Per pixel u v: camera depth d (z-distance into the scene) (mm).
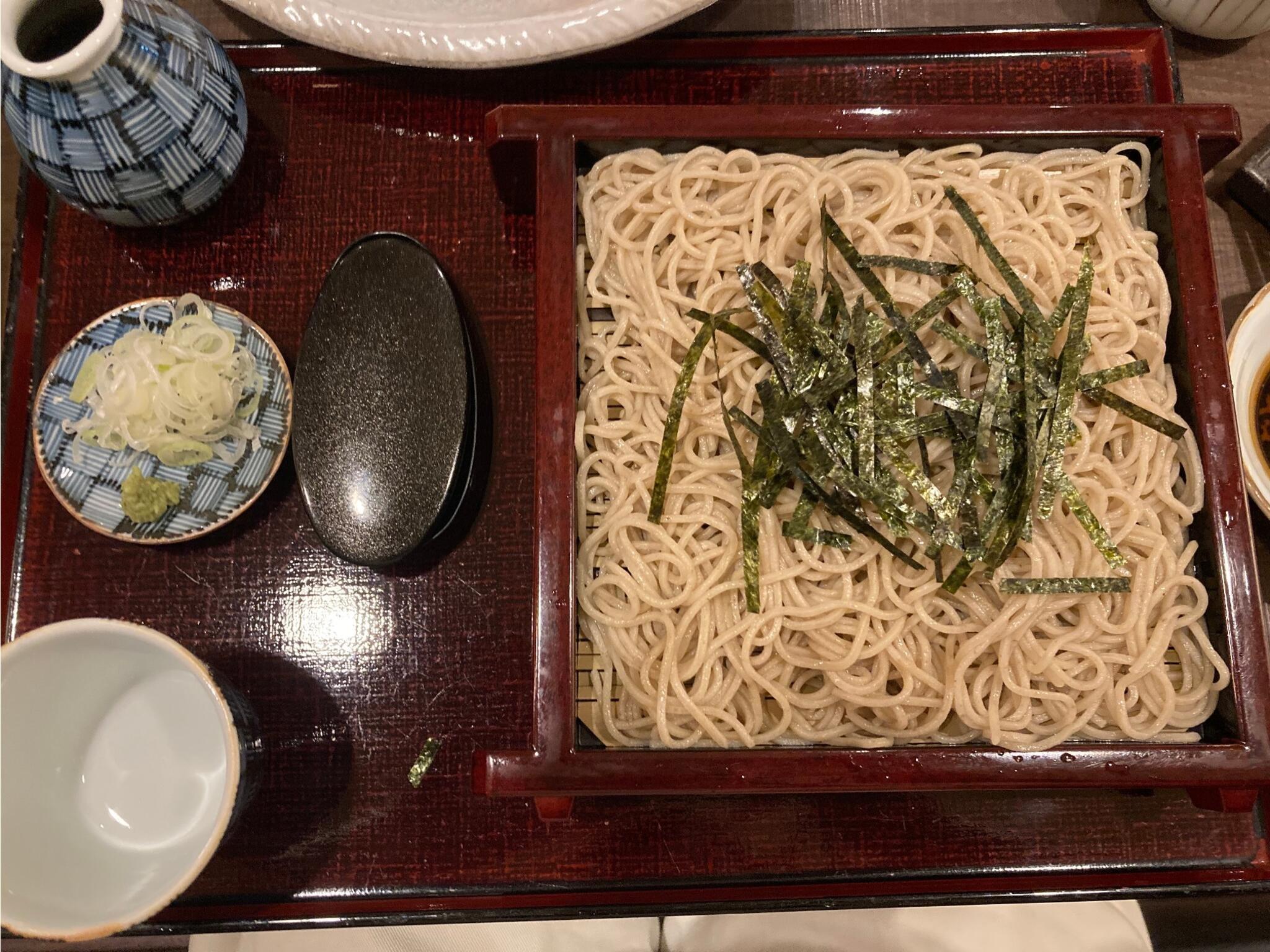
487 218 367
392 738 333
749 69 373
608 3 333
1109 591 294
